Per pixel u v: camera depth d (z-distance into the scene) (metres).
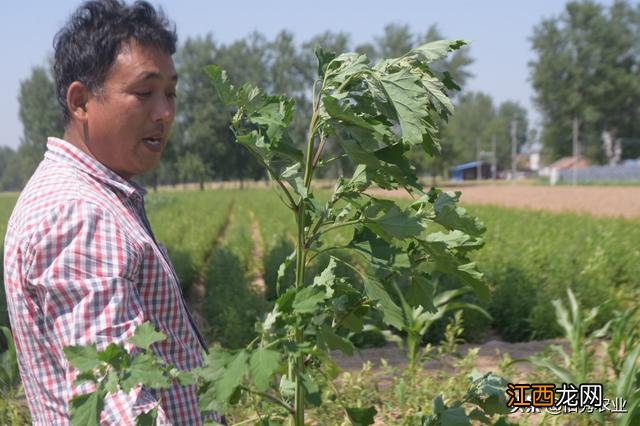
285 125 1.57
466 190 59.50
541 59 74.38
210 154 78.75
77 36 1.65
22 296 1.49
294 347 1.40
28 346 1.54
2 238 18.64
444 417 1.89
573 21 72.94
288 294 1.42
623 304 7.98
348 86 1.62
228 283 10.09
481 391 2.02
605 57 72.62
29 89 77.44
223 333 7.69
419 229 1.62
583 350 4.34
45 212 1.48
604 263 9.41
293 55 78.06
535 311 7.79
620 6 72.31
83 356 1.29
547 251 11.06
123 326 1.42
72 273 1.43
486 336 8.32
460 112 131.88
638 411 3.55
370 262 1.74
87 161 1.67
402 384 4.11
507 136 133.88
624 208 32.97
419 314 5.21
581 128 75.88
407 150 1.59
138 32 1.64
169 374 1.34
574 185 68.00
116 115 1.65
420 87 1.49
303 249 1.76
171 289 1.67
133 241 1.55
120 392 1.40
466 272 1.73
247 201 42.78
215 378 1.36
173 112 1.72
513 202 39.00
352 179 1.75
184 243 16.23
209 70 1.54
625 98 73.00
